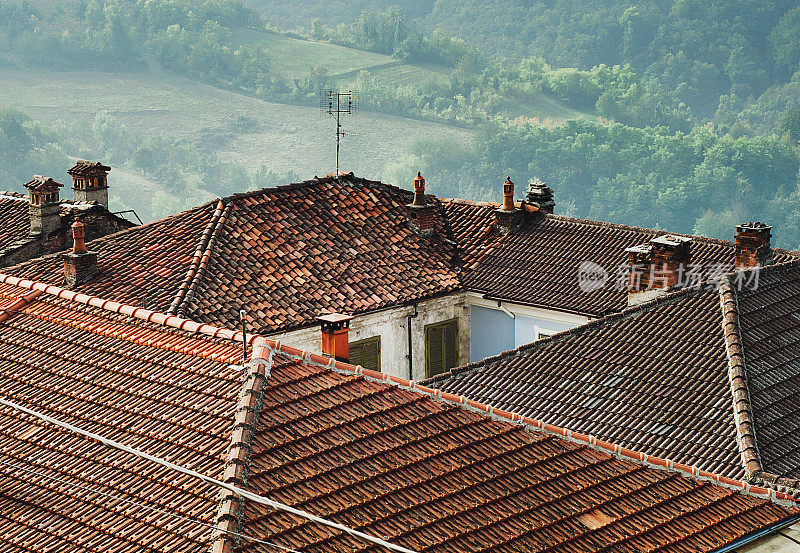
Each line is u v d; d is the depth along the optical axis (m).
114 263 54.59
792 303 49.91
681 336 46.56
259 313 51.91
